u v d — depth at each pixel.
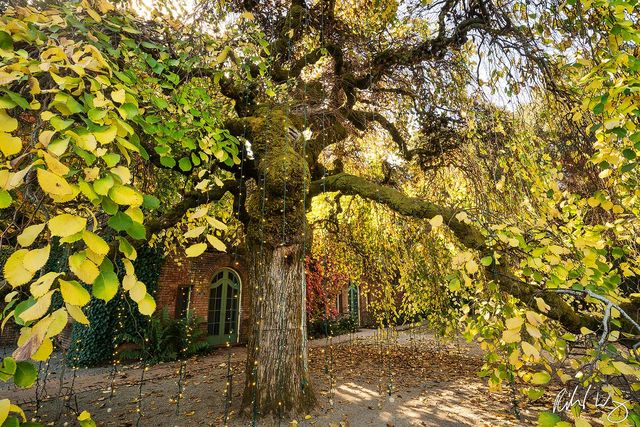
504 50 3.61
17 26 1.28
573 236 2.22
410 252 5.66
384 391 5.06
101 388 5.24
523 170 3.49
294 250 3.59
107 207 1.02
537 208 3.35
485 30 3.77
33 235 0.84
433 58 4.60
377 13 4.98
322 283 10.26
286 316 3.55
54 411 4.07
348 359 7.44
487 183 4.29
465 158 4.95
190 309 8.34
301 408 3.50
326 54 4.95
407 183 6.77
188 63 2.66
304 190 3.49
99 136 1.08
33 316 0.77
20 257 0.83
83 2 1.79
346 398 4.63
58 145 0.94
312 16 5.03
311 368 6.58
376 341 8.97
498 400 4.67
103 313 7.16
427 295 5.39
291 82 4.59
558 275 1.74
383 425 3.79
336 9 5.64
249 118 3.83
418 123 5.53
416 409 4.32
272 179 3.31
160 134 2.21
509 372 1.82
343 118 5.08
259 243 3.67
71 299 0.83
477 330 2.01
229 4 4.57
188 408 4.27
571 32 2.75
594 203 1.98
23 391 4.86
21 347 0.76
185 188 4.89
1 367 0.75
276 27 5.05
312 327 10.74
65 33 1.75
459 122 4.93
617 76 1.74
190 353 7.95
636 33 1.50
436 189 5.89
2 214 1.70
